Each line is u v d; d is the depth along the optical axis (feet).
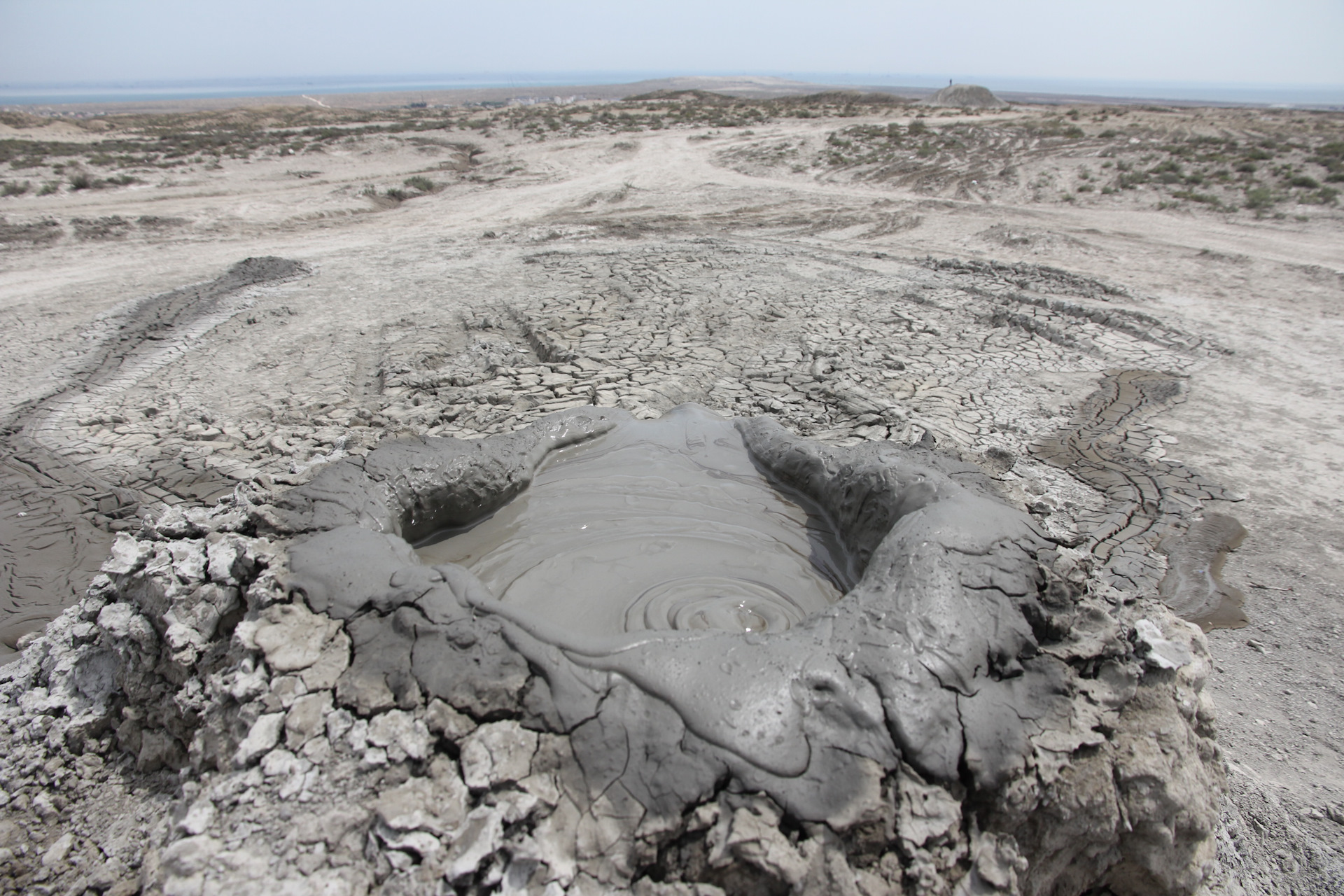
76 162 78.54
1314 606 17.37
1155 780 9.04
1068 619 10.23
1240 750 13.48
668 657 9.05
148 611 11.14
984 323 35.81
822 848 7.64
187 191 70.79
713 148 96.89
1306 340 34.35
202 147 92.79
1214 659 15.83
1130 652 10.12
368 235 59.00
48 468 22.61
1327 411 27.20
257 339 34.06
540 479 16.44
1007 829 8.38
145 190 70.59
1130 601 11.44
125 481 21.89
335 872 7.81
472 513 14.57
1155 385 29.37
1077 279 42.60
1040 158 80.07
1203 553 19.10
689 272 43.88
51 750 10.95
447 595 10.07
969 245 53.36
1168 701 9.83
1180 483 22.07
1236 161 72.90
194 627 10.59
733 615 11.95
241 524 11.94
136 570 11.54
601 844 7.77
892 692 8.70
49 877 9.81
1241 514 20.77
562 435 17.61
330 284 43.19
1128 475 22.40
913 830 7.88
